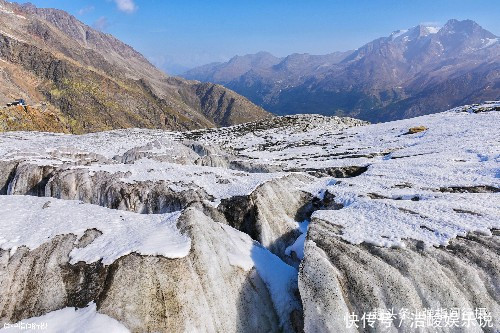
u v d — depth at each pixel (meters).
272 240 23.09
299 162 43.97
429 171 28.42
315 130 83.25
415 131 55.97
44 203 21.19
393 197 23.27
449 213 19.06
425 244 16.44
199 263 15.70
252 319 16.02
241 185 26.42
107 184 28.66
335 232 17.97
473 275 15.08
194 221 17.42
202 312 14.70
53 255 16.08
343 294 14.62
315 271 15.12
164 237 16.55
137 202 27.31
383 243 16.67
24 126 118.69
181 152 46.69
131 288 14.36
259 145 69.38
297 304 16.61
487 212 18.86
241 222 23.84
